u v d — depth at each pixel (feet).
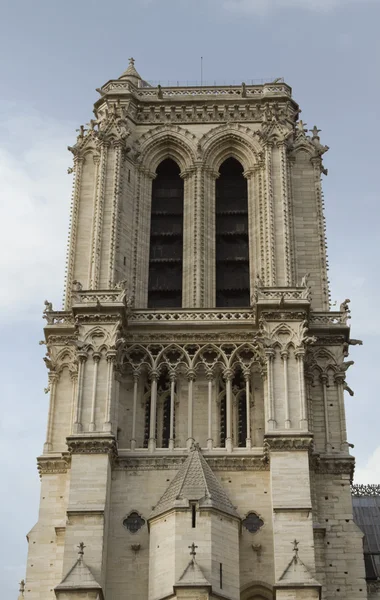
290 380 286.25
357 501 374.22
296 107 349.82
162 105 346.13
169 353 300.81
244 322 300.20
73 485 273.13
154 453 285.84
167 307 315.78
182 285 320.91
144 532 275.80
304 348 289.53
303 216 326.24
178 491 269.23
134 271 319.47
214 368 297.74
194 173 335.47
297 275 316.60
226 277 324.19
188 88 351.25
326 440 290.35
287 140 333.21
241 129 342.03
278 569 260.01
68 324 306.96
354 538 278.46
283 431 277.85
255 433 291.38
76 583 257.34
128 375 298.35
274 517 266.77
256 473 282.56
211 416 290.76
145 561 271.90
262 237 321.11
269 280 307.99
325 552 276.62
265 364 290.15
